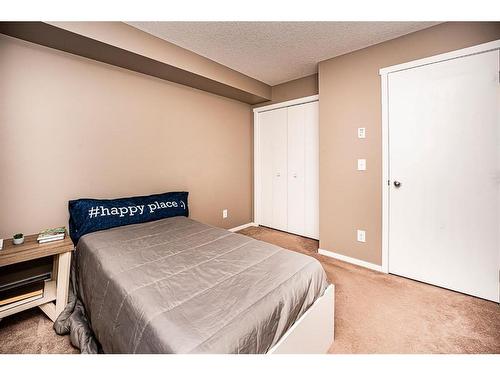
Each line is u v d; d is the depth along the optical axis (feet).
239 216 12.25
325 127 8.65
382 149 7.34
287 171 11.43
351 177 8.08
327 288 4.53
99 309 4.03
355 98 7.86
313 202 10.57
